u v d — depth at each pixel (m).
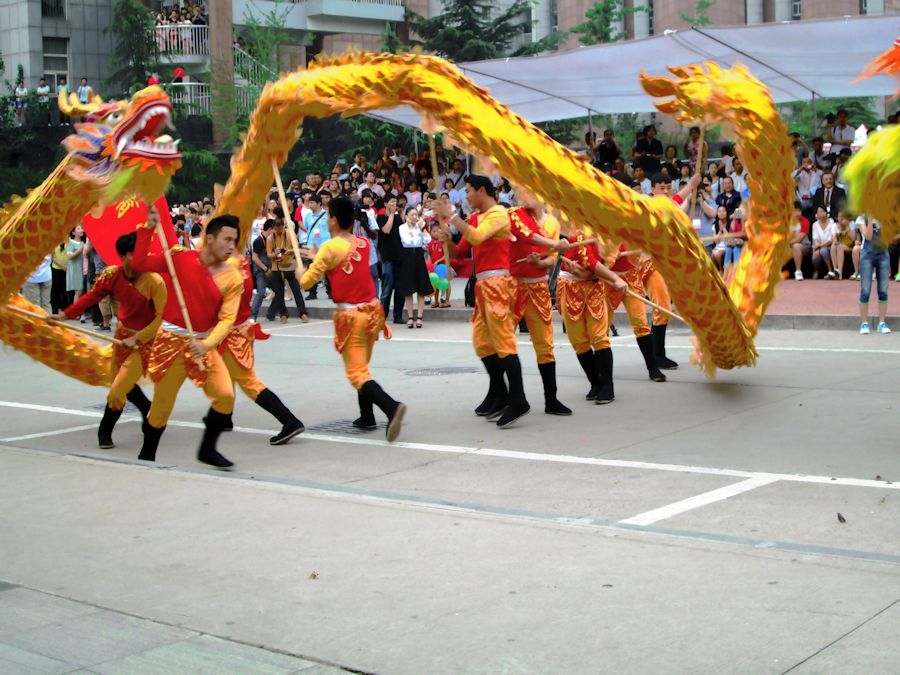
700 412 9.37
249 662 4.17
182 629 4.54
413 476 7.64
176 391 7.91
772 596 4.57
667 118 38.06
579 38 41.84
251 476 7.29
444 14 38.53
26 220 8.91
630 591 4.72
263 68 36.84
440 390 11.27
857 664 3.87
